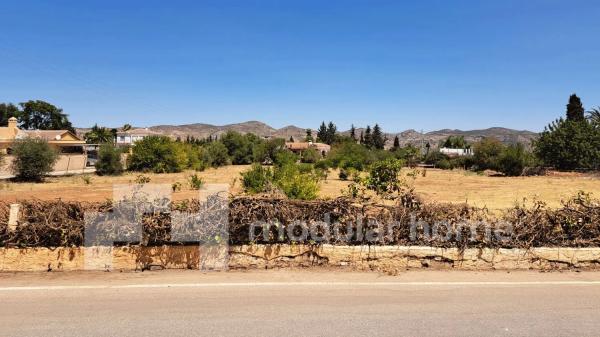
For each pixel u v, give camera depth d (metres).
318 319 4.61
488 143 57.00
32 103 93.38
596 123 50.91
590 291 5.75
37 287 5.55
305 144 118.19
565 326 4.54
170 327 4.34
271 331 4.27
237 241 6.69
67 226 6.29
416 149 65.62
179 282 5.84
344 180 37.03
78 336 4.10
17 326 4.32
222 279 6.01
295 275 6.28
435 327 4.45
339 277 6.21
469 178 41.38
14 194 23.06
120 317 4.58
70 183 30.95
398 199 8.16
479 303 5.21
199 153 58.41
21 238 6.25
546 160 50.38
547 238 7.12
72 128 101.44
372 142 135.62
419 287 5.81
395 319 4.65
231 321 4.51
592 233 7.21
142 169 45.94
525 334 4.32
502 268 6.87
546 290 5.77
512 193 25.41
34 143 31.95
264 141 79.19
